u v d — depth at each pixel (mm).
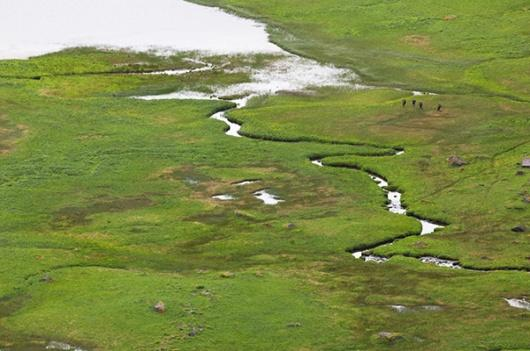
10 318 66375
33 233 83250
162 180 96250
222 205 90125
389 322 65750
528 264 76250
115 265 75938
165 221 86438
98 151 104000
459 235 82625
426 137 107938
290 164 100250
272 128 111625
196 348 61625
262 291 69688
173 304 66688
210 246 80875
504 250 79188
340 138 108875
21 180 95562
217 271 74688
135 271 74125
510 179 93750
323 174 97375
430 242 81188
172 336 62844
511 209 86812
